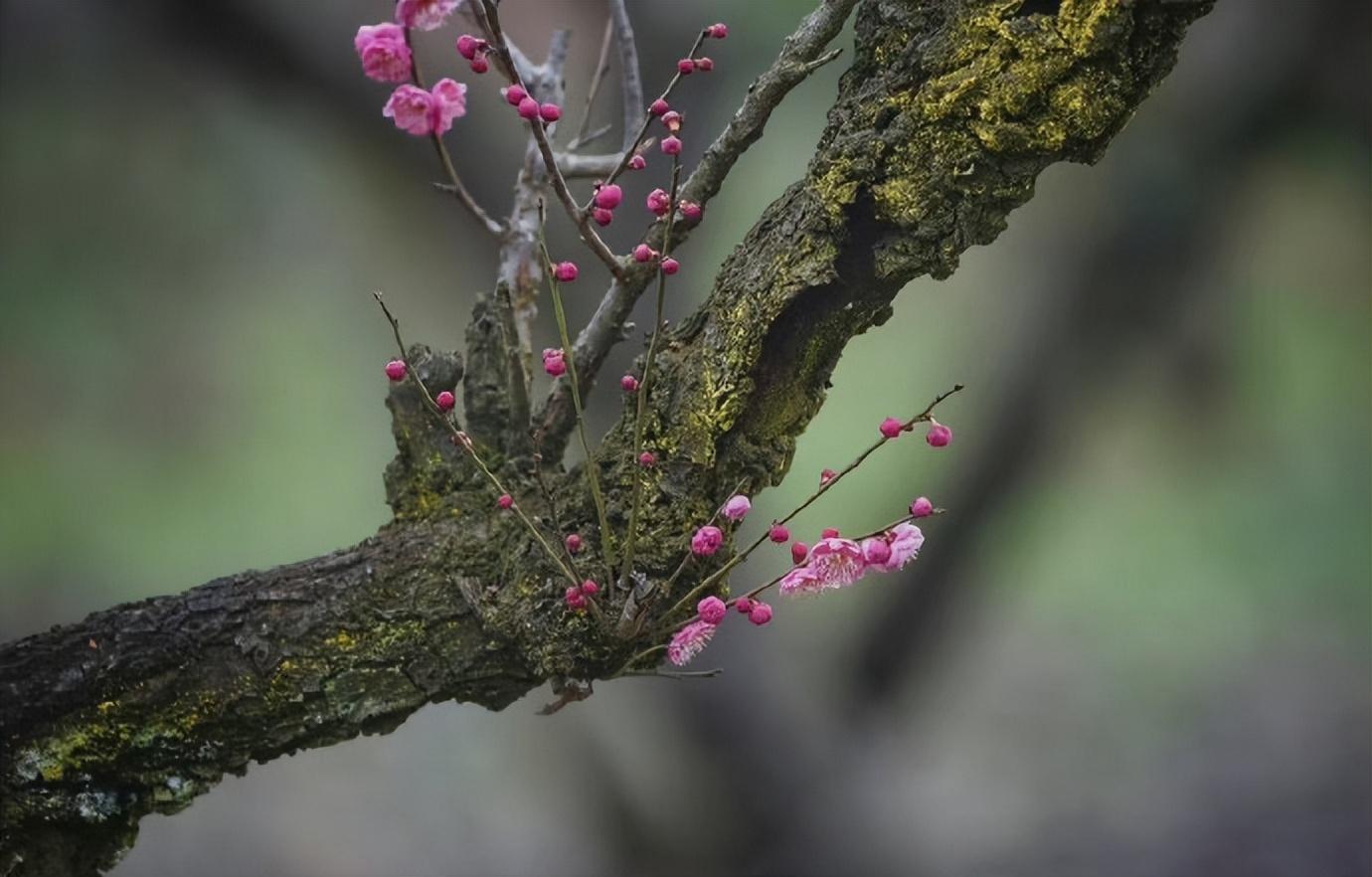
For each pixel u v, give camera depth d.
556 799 10.52
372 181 7.06
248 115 7.17
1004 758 10.97
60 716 2.59
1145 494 11.48
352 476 11.72
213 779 2.63
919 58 2.43
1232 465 9.88
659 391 2.58
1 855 2.58
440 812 10.96
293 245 8.55
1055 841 10.05
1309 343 9.39
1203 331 8.31
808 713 7.79
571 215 2.55
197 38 6.53
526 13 6.57
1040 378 7.88
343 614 2.61
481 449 2.76
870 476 10.91
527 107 2.43
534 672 2.56
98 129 7.31
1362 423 10.93
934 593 8.17
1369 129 7.32
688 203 2.56
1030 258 8.28
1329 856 9.88
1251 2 7.19
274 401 10.66
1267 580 12.57
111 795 2.61
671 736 7.46
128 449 10.25
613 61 6.14
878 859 7.87
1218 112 7.30
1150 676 12.02
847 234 2.47
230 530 11.38
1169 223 7.48
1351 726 11.22
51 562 10.87
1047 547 10.84
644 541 2.53
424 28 2.34
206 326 9.47
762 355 2.55
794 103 8.02
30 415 9.71
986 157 2.40
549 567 2.55
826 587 2.36
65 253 7.94
